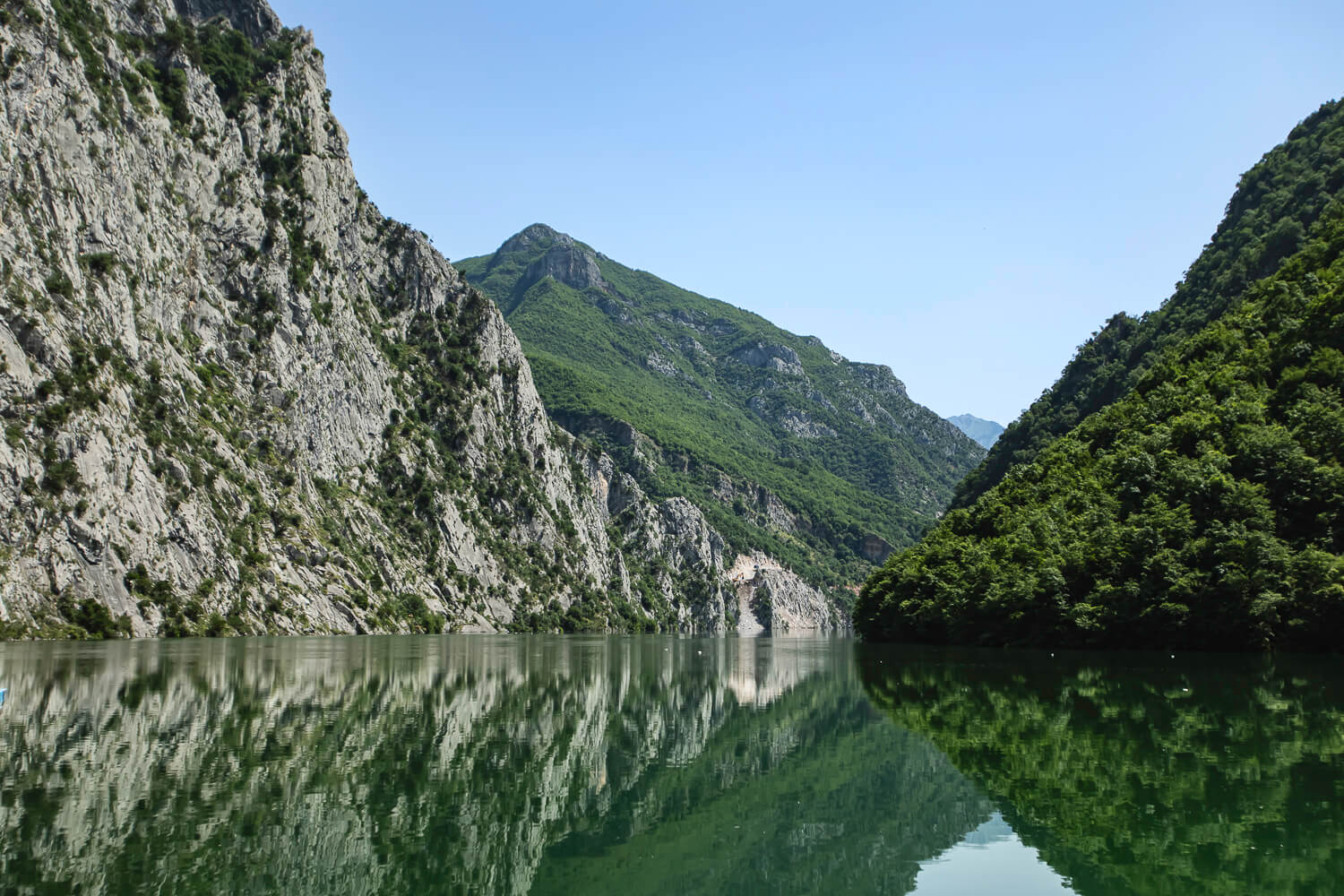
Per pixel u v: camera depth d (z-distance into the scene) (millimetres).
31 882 24797
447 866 27281
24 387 117438
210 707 54344
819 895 25516
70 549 117438
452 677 77562
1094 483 113000
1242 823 31406
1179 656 86500
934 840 30344
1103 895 25109
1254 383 104750
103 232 140875
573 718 55094
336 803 33219
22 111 128500
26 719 48969
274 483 164375
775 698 65812
